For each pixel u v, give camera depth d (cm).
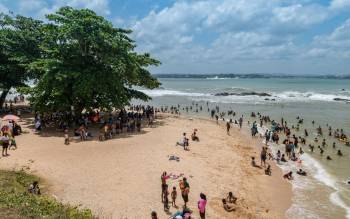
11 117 3834
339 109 8062
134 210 2142
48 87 4056
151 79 5284
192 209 2212
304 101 10100
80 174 2681
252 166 3250
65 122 4238
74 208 1608
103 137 3784
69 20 4138
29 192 2067
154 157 3183
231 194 2359
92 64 4334
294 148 3997
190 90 14762
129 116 5209
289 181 2928
